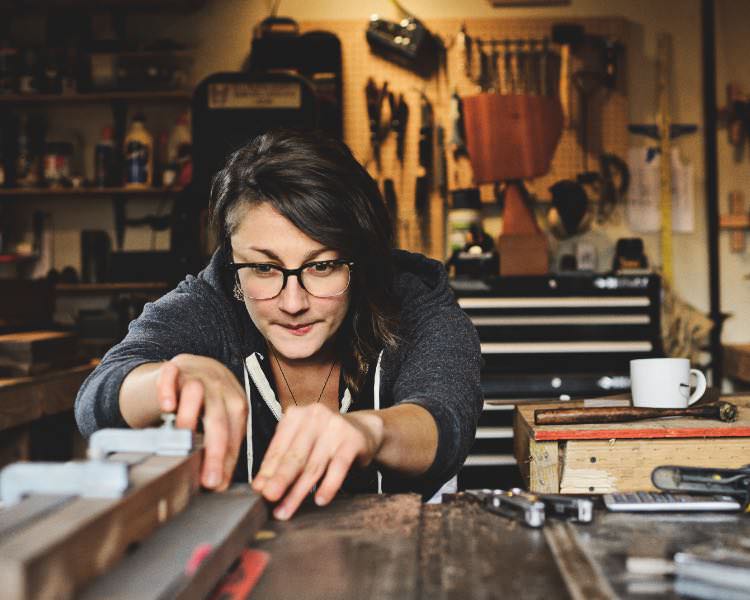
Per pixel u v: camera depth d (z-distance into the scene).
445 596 0.65
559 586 0.67
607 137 3.89
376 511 0.87
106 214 4.13
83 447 3.19
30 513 0.57
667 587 0.66
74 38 4.06
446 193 3.90
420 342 1.31
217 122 3.20
